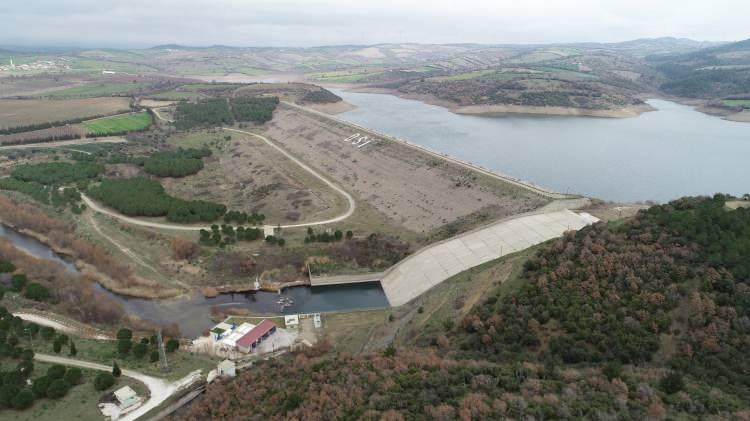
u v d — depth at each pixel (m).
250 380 81.69
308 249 139.38
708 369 66.69
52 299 113.94
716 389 61.38
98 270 132.00
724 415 55.34
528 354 75.50
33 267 126.06
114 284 126.31
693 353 69.62
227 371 86.38
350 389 68.56
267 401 72.44
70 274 127.69
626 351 71.31
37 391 79.88
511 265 102.94
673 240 87.38
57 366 83.94
